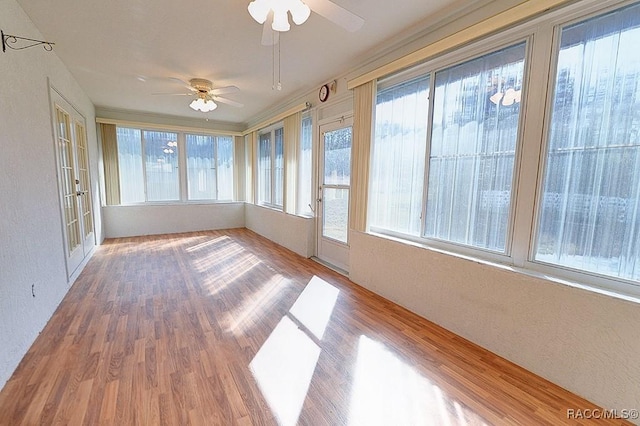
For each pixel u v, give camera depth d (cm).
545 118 179
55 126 278
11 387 163
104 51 285
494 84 207
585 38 164
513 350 190
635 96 149
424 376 179
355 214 327
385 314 258
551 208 181
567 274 175
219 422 143
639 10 147
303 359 194
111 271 366
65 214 304
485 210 217
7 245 176
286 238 488
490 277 200
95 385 166
